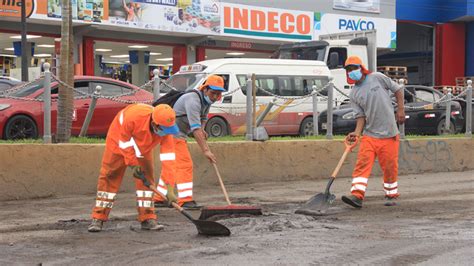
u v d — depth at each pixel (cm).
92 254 632
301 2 3500
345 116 1789
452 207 933
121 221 823
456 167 1502
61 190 1054
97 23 2797
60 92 1191
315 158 1318
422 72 4847
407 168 1423
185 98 909
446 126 1712
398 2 4125
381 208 924
